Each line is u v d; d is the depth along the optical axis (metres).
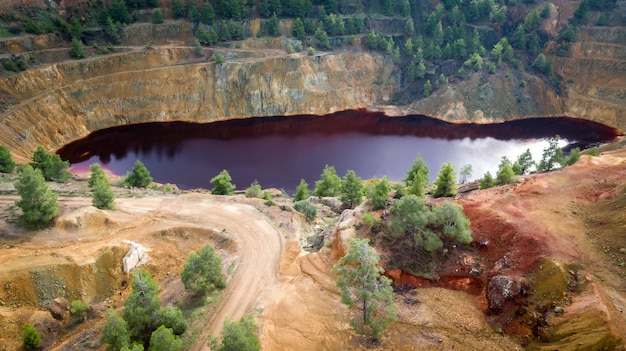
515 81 139.75
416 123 132.50
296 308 40.34
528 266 36.44
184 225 56.03
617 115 129.12
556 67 145.62
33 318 38.16
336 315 38.88
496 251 40.25
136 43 128.62
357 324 35.97
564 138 121.81
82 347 36.88
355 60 144.25
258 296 42.97
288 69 133.62
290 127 126.62
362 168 103.94
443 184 62.03
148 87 121.00
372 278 34.34
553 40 148.62
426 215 42.19
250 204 63.62
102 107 115.88
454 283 40.06
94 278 43.69
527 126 131.00
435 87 140.38
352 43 148.25
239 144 114.44
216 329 38.91
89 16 124.25
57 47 116.69
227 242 52.91
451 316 36.53
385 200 50.91
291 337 36.88
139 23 131.38
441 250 41.56
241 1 139.62
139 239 52.12
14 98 102.31
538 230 40.00
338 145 116.25
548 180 51.50
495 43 155.12
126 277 46.34
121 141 111.69
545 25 150.62
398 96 144.12
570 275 34.31
